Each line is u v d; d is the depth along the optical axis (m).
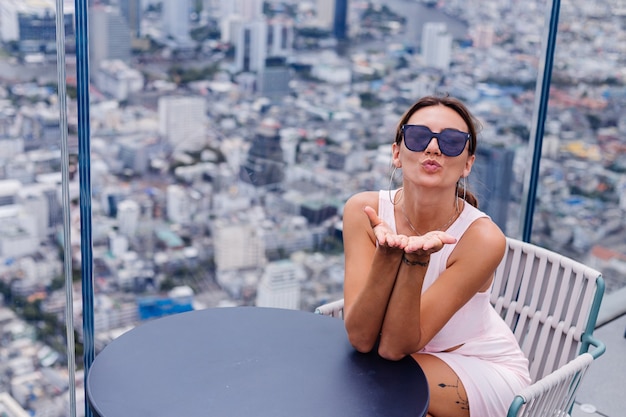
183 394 1.61
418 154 1.87
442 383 1.90
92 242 2.38
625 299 3.80
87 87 2.24
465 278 1.91
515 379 1.98
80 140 2.27
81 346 2.44
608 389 3.07
